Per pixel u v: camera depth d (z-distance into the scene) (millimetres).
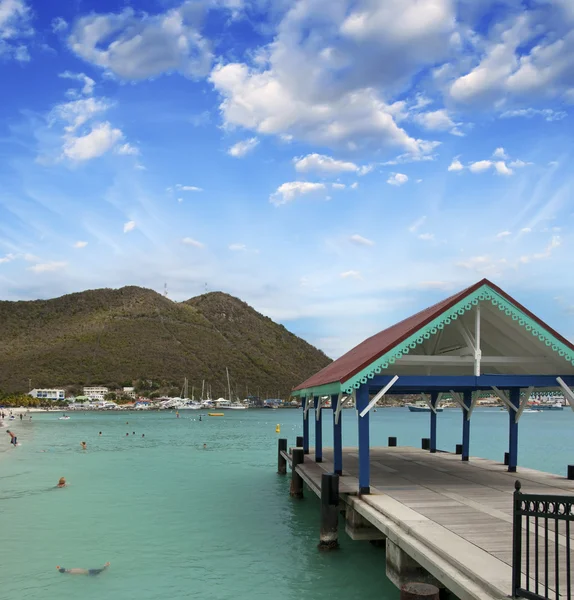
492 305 15320
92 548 15742
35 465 35625
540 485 16359
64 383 177875
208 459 39469
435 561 9273
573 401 15555
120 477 29688
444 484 16594
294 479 23297
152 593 12297
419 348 20250
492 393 22188
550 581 7973
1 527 18172
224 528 17969
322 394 18875
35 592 12422
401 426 96312
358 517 14492
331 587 12391
